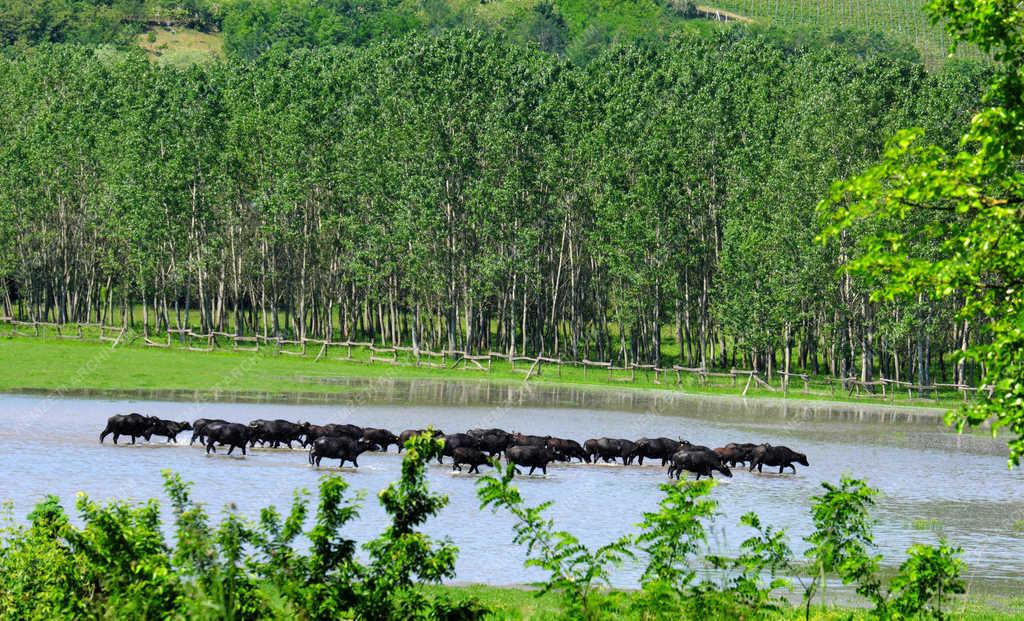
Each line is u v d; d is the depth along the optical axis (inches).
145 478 2432.3
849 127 6254.9
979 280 1184.2
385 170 6815.9
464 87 7165.4
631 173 6771.7
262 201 6688.0
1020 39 1190.9
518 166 6727.4
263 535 1048.2
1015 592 1717.5
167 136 7091.5
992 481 3021.7
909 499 2647.6
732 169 6648.6
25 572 1109.7
